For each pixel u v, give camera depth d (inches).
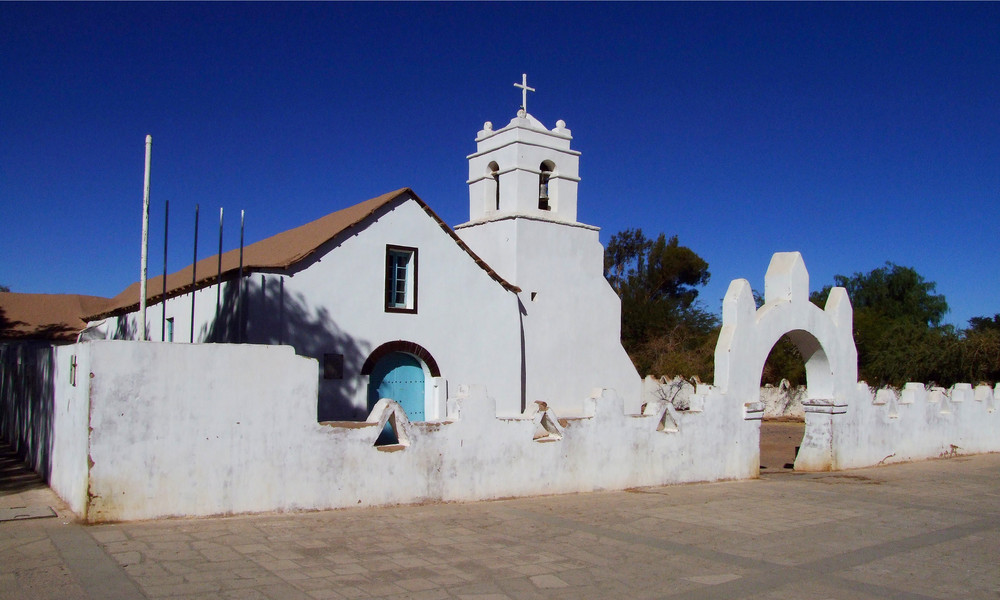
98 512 402.3
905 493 633.6
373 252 766.5
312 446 464.1
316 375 467.8
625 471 615.2
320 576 330.6
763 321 731.4
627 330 1979.6
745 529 467.8
